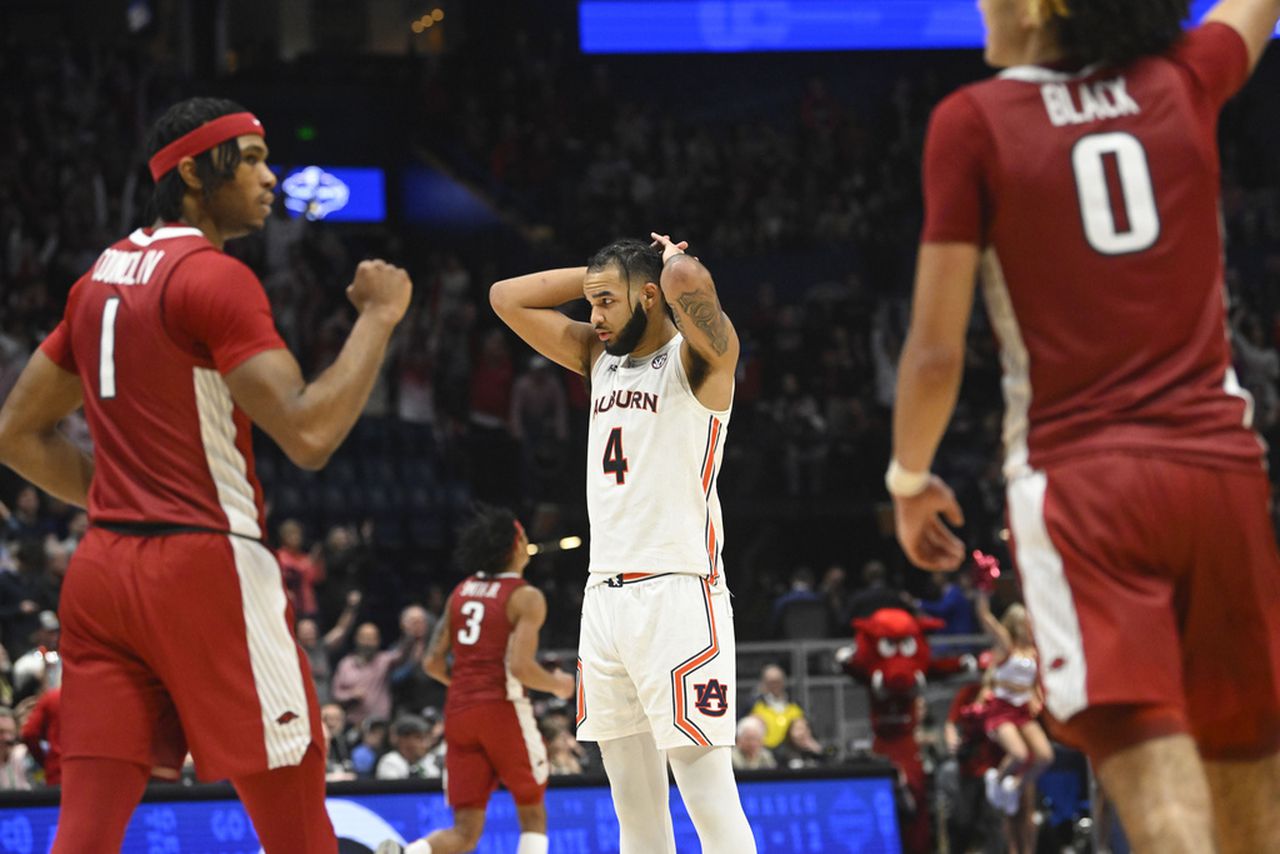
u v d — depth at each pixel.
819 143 46.94
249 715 6.69
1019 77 5.27
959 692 21.97
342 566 27.88
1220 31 5.46
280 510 33.16
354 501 34.06
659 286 9.42
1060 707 5.00
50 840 14.14
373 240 46.41
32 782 18.94
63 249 36.59
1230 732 5.33
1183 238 5.12
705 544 9.38
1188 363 5.09
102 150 38.97
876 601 26.59
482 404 36.28
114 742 6.66
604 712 9.51
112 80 41.62
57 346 7.38
